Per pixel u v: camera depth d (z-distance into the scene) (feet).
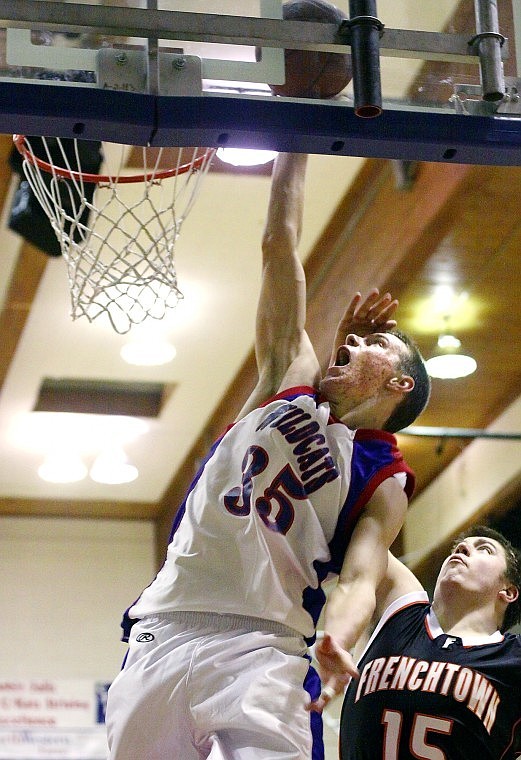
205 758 10.19
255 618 10.37
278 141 10.53
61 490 40.68
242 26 10.46
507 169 22.40
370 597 10.14
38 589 40.37
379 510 10.86
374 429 11.54
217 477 10.93
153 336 31.78
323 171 26.35
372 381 11.59
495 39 10.84
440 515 33.35
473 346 29.01
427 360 28.99
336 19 10.85
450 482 33.35
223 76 10.44
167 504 41.42
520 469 30.48
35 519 41.29
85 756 37.40
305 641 10.65
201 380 34.53
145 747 10.16
